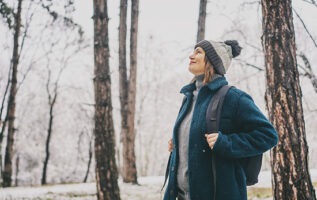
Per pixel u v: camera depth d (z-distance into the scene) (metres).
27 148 36.22
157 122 42.88
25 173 36.88
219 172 2.07
